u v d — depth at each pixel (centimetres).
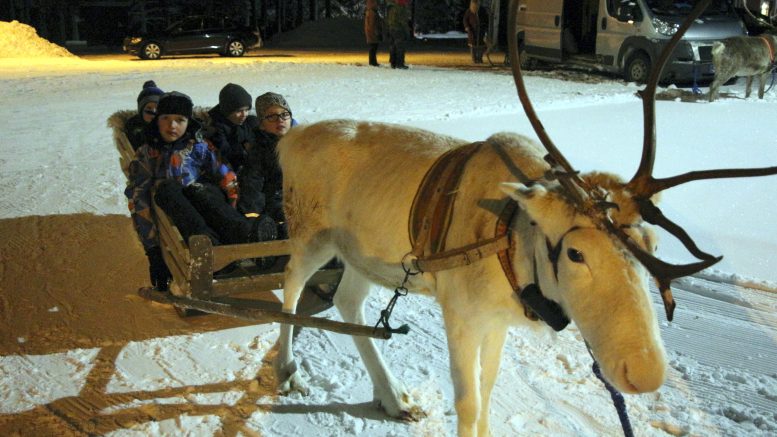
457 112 1284
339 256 419
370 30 2306
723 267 581
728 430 377
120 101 1534
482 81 1822
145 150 542
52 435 382
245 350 473
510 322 333
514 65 302
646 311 253
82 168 946
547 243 279
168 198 499
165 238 514
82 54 3055
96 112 1398
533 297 295
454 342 339
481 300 322
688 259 593
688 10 1697
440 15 3950
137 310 529
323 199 409
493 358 358
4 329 499
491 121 1199
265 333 496
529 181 312
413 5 3662
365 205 380
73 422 393
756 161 910
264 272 520
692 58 1617
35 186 859
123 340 485
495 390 422
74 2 3694
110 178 893
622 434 379
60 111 1413
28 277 586
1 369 447
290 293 439
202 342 484
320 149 412
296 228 432
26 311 526
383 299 558
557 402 410
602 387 425
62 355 465
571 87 1673
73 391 423
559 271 272
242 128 619
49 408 406
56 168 948
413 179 364
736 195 770
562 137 1064
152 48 2709
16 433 383
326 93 1586
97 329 500
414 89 1655
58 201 795
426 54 2922
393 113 1287
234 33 2828
